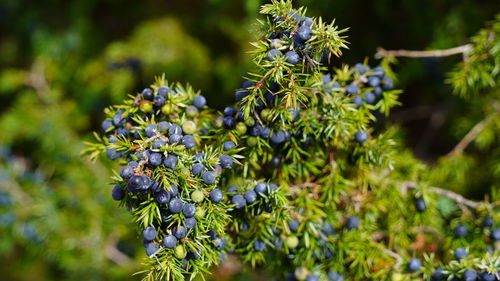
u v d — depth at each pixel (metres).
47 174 0.98
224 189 0.54
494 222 0.58
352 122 0.54
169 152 0.48
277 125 0.52
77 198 0.85
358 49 0.89
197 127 0.53
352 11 0.87
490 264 0.52
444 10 0.84
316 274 0.56
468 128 0.79
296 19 0.49
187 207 0.48
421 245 0.61
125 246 0.89
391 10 0.88
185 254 0.48
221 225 0.49
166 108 0.51
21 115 0.97
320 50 0.49
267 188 0.51
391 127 0.64
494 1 0.81
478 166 0.81
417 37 0.89
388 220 0.61
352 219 0.57
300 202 0.55
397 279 0.55
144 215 0.47
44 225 0.84
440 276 0.55
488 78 0.63
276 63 0.48
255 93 0.49
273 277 0.60
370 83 0.55
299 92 0.49
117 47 0.98
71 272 0.96
